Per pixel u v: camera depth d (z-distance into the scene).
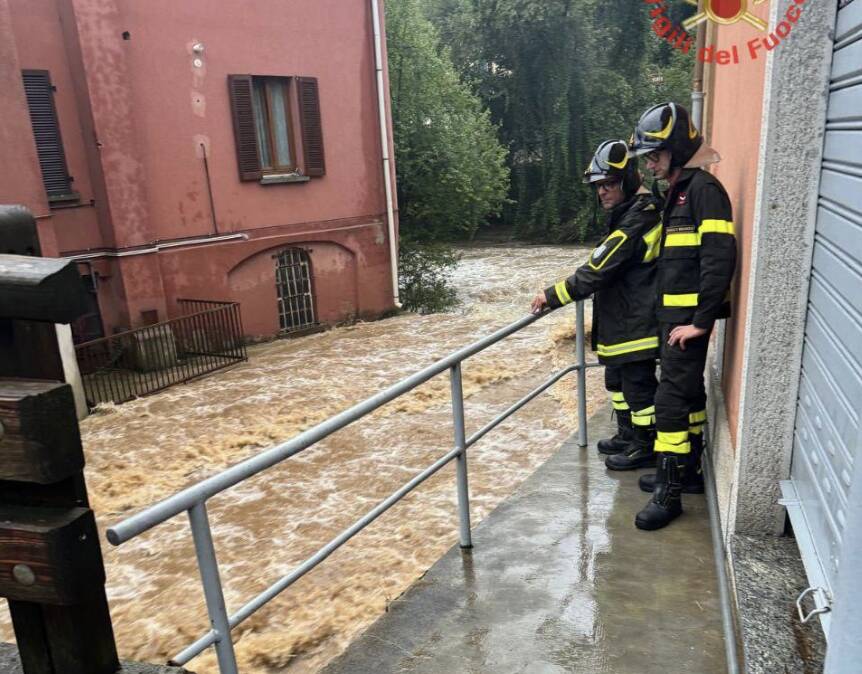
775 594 2.46
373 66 15.62
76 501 1.24
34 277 1.15
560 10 30.05
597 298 4.07
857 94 2.06
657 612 2.90
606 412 5.64
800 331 2.58
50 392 1.16
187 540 5.62
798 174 2.46
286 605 4.05
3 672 1.42
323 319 15.38
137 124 12.24
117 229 12.01
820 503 2.26
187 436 8.41
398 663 2.70
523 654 2.69
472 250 29.97
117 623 4.31
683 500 3.86
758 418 2.70
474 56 32.31
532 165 32.69
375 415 8.13
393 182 16.36
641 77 33.31
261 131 14.19
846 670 1.43
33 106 11.29
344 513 5.75
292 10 14.06
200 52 12.84
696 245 3.32
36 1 11.17
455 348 11.85
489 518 3.86
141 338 11.66
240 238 13.75
